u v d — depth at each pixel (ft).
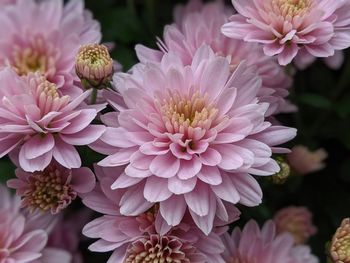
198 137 0.83
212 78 0.85
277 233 0.99
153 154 0.81
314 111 1.13
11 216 0.91
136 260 0.83
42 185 0.87
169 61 0.86
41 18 0.99
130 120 0.83
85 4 1.16
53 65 0.95
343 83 1.11
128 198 0.82
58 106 0.85
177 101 0.86
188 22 0.97
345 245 0.90
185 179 0.80
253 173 0.81
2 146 0.84
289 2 0.93
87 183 0.86
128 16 1.14
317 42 0.89
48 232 0.91
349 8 0.90
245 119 0.82
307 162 0.99
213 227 0.85
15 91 0.85
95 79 0.87
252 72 0.87
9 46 0.98
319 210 1.08
